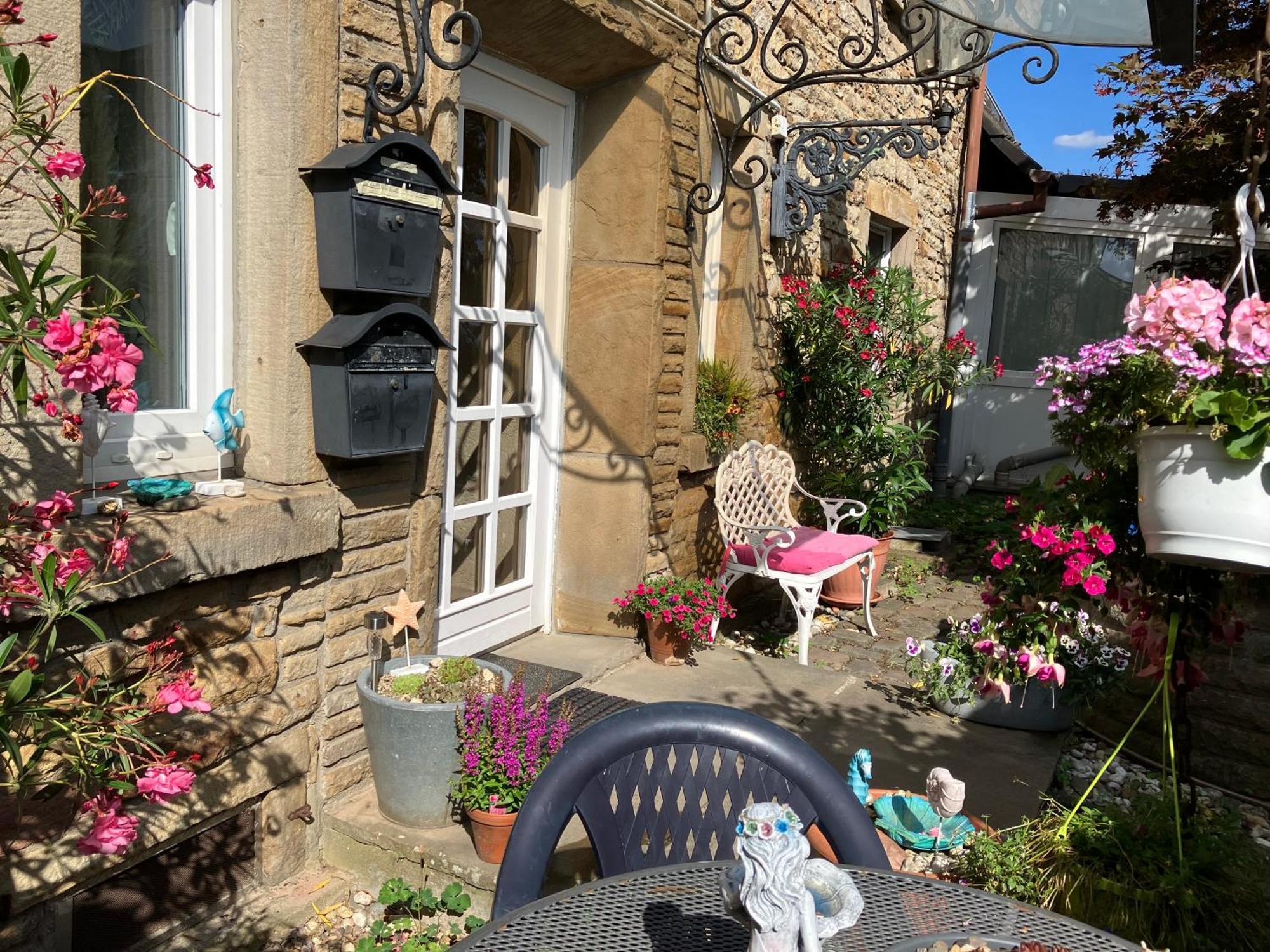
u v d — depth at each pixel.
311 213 2.64
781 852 1.08
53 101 1.78
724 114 4.97
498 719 2.75
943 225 9.90
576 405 4.49
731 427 5.36
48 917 2.21
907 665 4.59
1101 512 2.75
